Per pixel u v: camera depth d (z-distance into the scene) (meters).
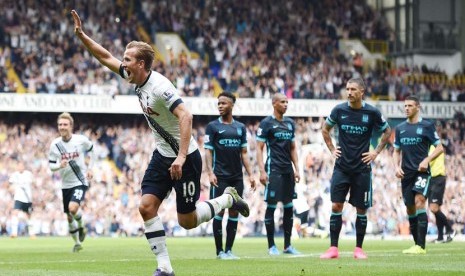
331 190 13.00
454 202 33.44
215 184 13.70
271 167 15.27
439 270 10.05
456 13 46.41
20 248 18.50
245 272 9.88
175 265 11.38
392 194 32.84
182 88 38.03
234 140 13.73
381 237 28.09
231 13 42.78
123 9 40.72
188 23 42.00
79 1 39.59
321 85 40.91
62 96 35.53
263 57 41.62
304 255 14.55
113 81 36.62
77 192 16.48
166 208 31.33
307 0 44.62
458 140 40.12
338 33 45.00
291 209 15.40
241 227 31.09
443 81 43.31
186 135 7.79
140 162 35.06
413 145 14.89
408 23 45.66
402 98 41.81
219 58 41.06
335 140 37.53
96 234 31.12
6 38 37.16
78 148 16.58
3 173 32.56
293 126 15.48
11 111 35.16
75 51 37.69
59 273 9.91
